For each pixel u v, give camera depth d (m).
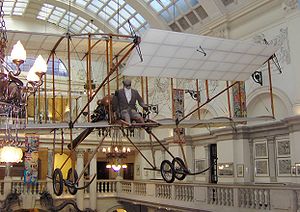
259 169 15.20
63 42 9.12
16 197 19.61
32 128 8.04
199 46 7.68
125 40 8.86
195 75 8.82
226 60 8.46
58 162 26.16
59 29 26.56
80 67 25.33
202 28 18.12
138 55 7.46
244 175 15.37
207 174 18.25
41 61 6.62
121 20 23.05
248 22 15.84
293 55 13.52
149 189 19.67
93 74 25.34
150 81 22.55
